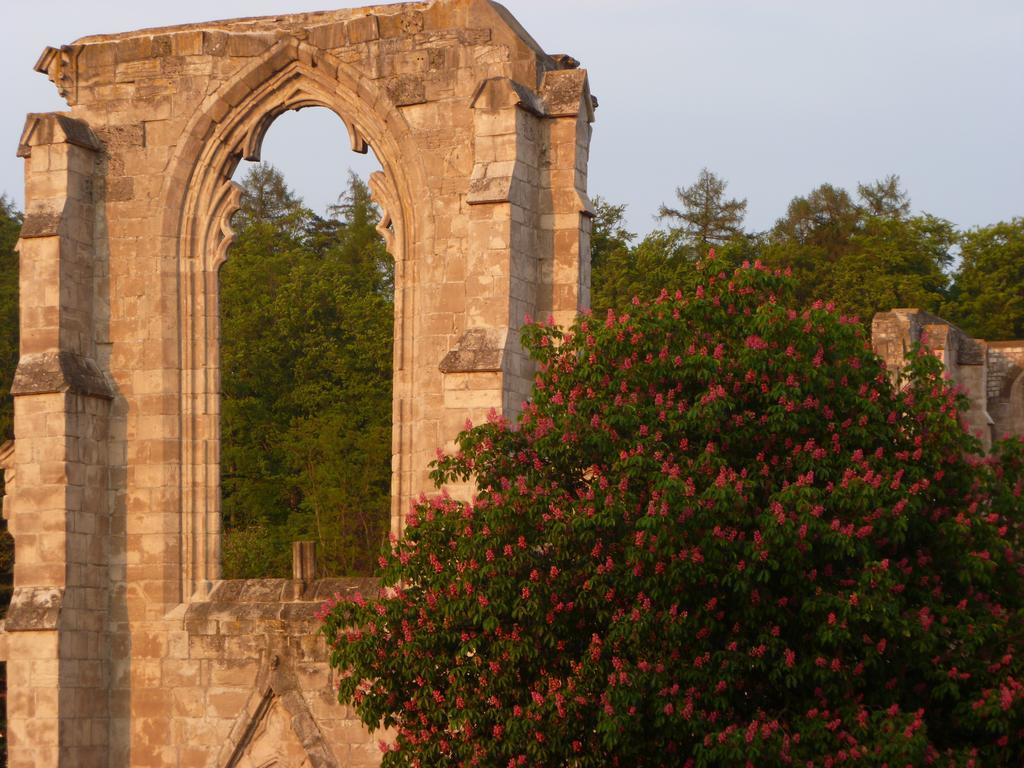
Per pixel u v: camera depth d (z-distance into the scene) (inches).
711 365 1660.9
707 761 1512.1
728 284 1758.1
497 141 2025.1
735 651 1578.5
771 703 1649.9
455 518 1694.1
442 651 1676.9
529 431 1716.3
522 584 1604.3
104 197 2214.6
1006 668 1644.9
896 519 1630.2
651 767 1598.2
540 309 2044.8
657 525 1553.9
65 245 2162.9
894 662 1649.9
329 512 4178.2
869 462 1662.2
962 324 5324.8
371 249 5629.9
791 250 5575.8
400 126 2111.2
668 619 1567.4
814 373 1656.0
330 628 1726.1
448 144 2090.3
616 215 5123.0
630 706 1530.5
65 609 2089.1
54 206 2167.8
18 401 2135.8
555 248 2049.7
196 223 2199.8
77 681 2098.9
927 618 1615.4
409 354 2094.0
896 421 1738.4
